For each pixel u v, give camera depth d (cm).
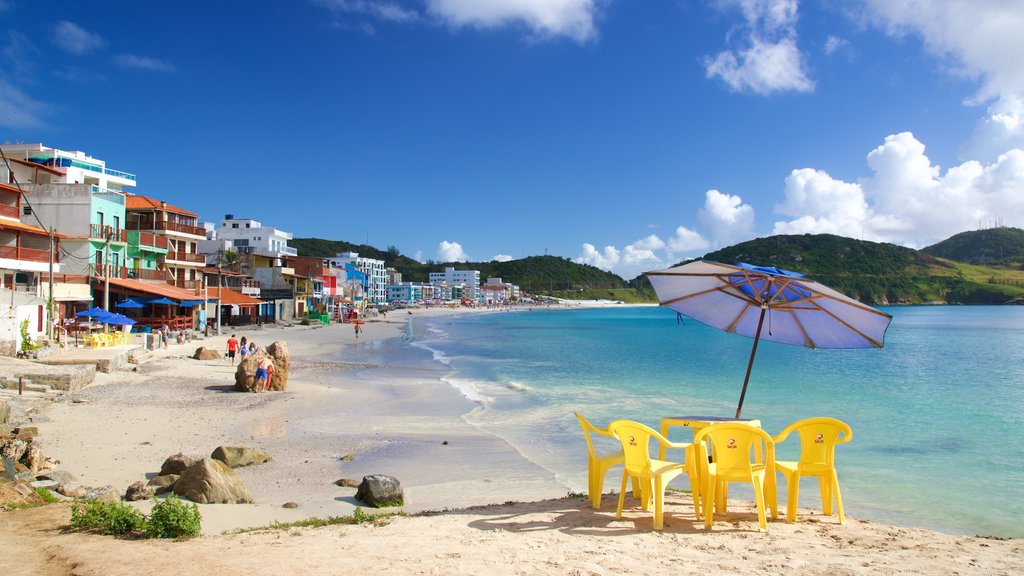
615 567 577
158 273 5409
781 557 611
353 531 770
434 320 13375
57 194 4512
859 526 751
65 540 711
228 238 9381
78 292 3972
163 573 557
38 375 2200
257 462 1453
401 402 2538
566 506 896
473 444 1781
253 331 6575
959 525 1130
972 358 4966
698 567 577
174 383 2673
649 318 16225
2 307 2830
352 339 6356
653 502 820
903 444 1827
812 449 782
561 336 8206
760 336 873
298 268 9931
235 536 753
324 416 2144
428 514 927
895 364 4512
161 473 1235
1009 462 1598
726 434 732
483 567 577
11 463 1157
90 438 1588
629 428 773
